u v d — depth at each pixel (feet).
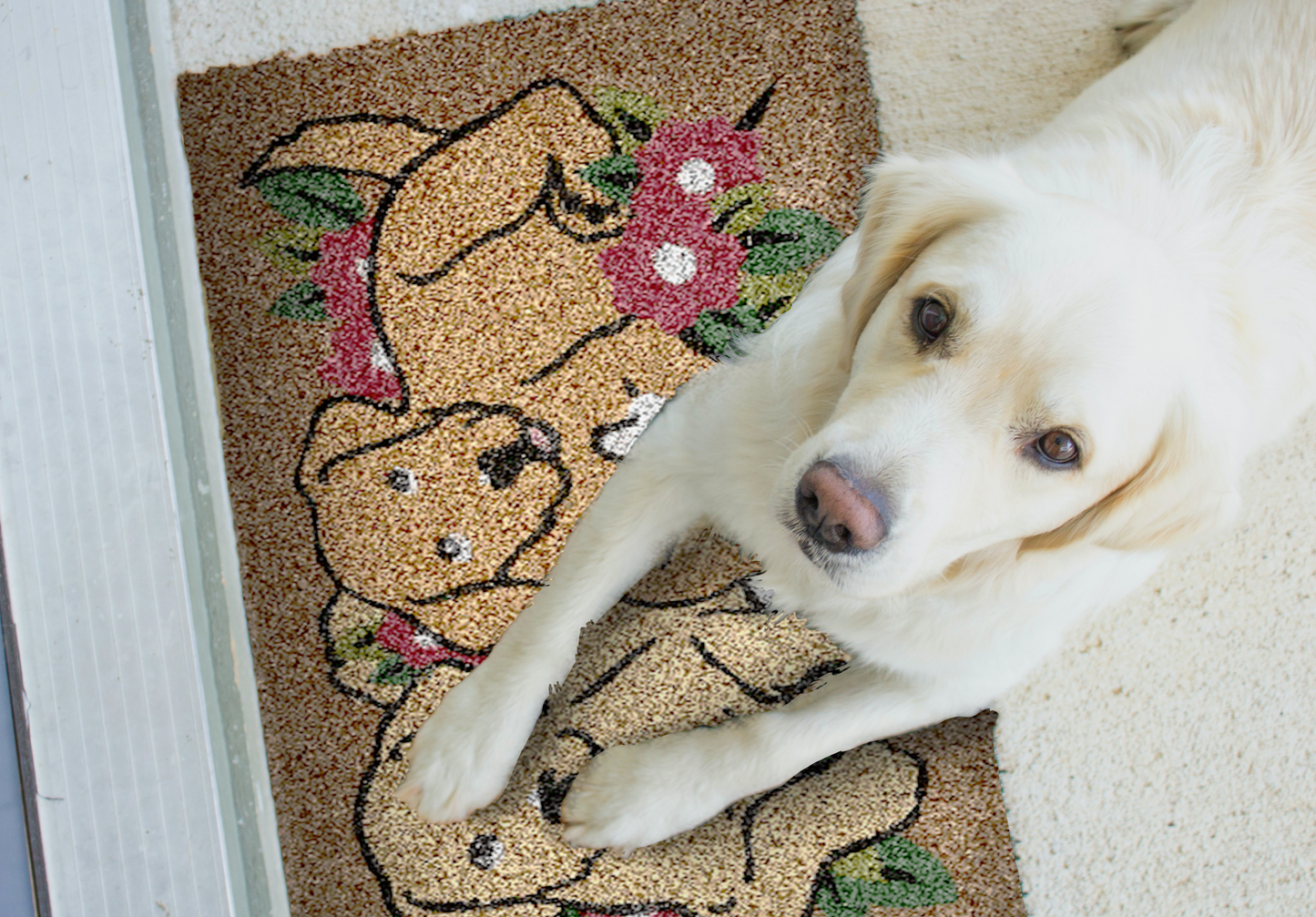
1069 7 5.54
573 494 4.78
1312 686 4.95
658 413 4.83
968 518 3.21
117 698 3.73
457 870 4.44
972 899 4.55
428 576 4.67
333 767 4.47
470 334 4.91
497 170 5.08
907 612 3.95
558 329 4.93
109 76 4.01
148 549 3.83
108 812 3.67
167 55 4.50
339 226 4.98
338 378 4.84
